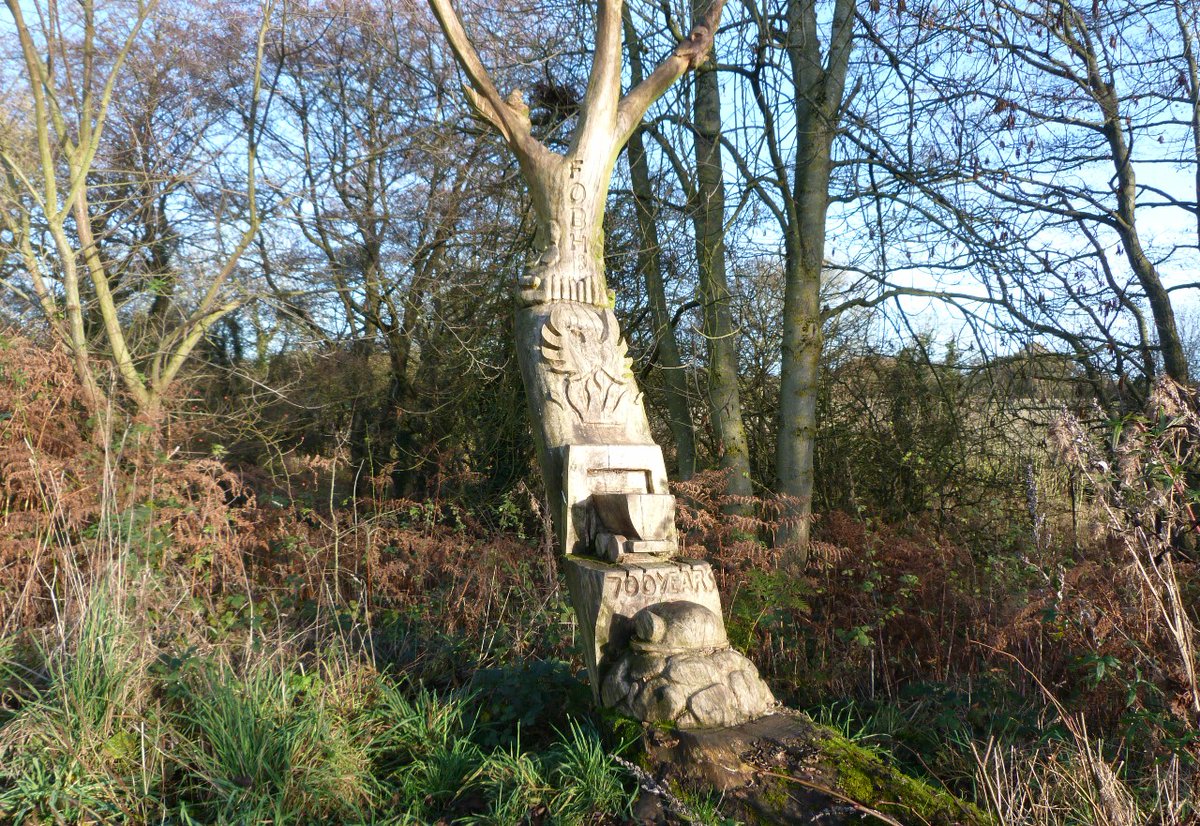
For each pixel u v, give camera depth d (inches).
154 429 218.8
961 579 230.7
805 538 272.7
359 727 152.3
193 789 132.0
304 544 232.1
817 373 297.4
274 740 136.1
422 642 213.9
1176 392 128.0
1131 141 297.0
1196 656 135.1
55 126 262.8
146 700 142.3
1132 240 297.0
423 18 394.6
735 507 291.6
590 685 164.2
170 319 354.9
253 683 147.7
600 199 184.2
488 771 141.5
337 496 354.0
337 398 447.8
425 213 408.8
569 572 161.2
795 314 295.3
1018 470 333.7
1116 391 304.0
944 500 355.9
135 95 367.9
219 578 215.0
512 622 227.6
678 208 319.0
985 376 329.7
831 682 206.8
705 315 312.8
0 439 200.4
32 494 196.5
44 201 253.3
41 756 126.0
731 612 215.5
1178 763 128.3
